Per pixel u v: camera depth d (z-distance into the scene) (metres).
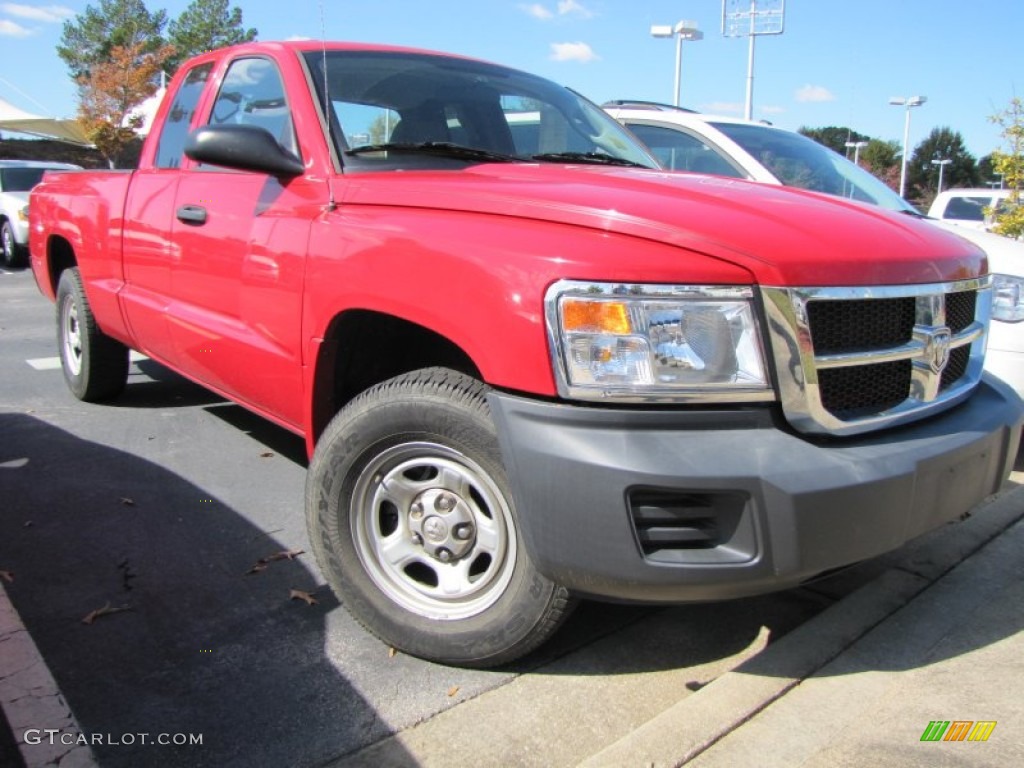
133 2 40.38
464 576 2.54
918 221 2.89
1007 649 2.69
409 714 2.38
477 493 2.48
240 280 3.25
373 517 2.66
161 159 4.25
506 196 2.42
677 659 2.69
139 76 34.09
